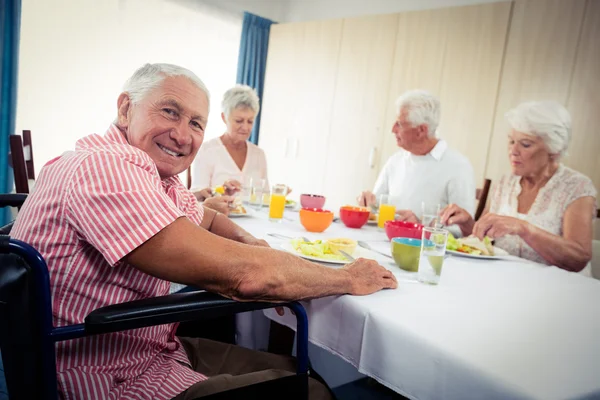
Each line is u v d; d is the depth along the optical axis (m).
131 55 3.41
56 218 0.69
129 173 0.67
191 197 1.04
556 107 2.01
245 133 2.52
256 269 0.70
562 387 0.54
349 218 1.68
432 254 0.97
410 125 2.37
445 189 2.36
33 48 2.97
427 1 3.44
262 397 0.74
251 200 1.99
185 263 0.66
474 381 0.58
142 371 0.80
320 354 1.61
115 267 0.73
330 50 3.64
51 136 3.14
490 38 2.79
